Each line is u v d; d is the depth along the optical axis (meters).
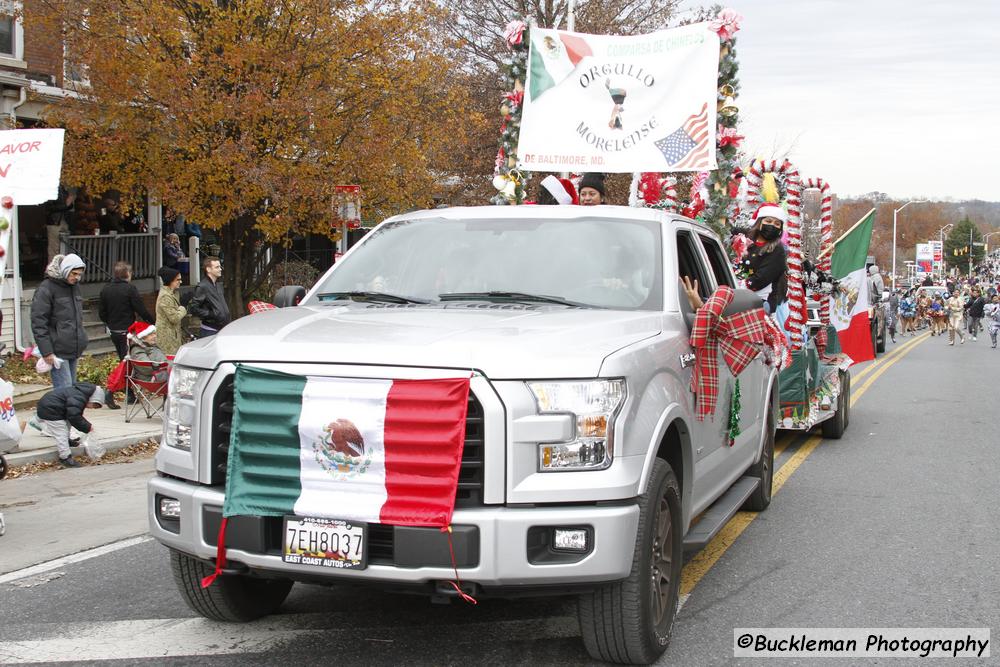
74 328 11.41
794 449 10.80
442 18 24.44
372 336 4.12
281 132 15.88
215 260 13.62
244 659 4.49
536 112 8.99
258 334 4.29
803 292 10.20
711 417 5.36
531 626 4.95
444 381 3.80
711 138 8.58
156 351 12.18
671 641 4.75
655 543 4.36
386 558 3.88
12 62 16.88
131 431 11.37
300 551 3.91
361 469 3.86
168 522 4.36
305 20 15.77
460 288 5.25
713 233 6.86
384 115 16.86
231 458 4.02
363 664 4.42
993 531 7.05
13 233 16.23
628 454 3.96
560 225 5.55
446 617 5.10
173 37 15.17
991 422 13.03
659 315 4.92
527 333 4.15
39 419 9.84
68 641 4.75
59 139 8.16
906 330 46.56
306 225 17.59
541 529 3.82
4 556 6.45
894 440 11.45
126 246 20.70
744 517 7.51
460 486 3.83
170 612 5.22
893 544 6.70
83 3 15.45
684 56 8.63
